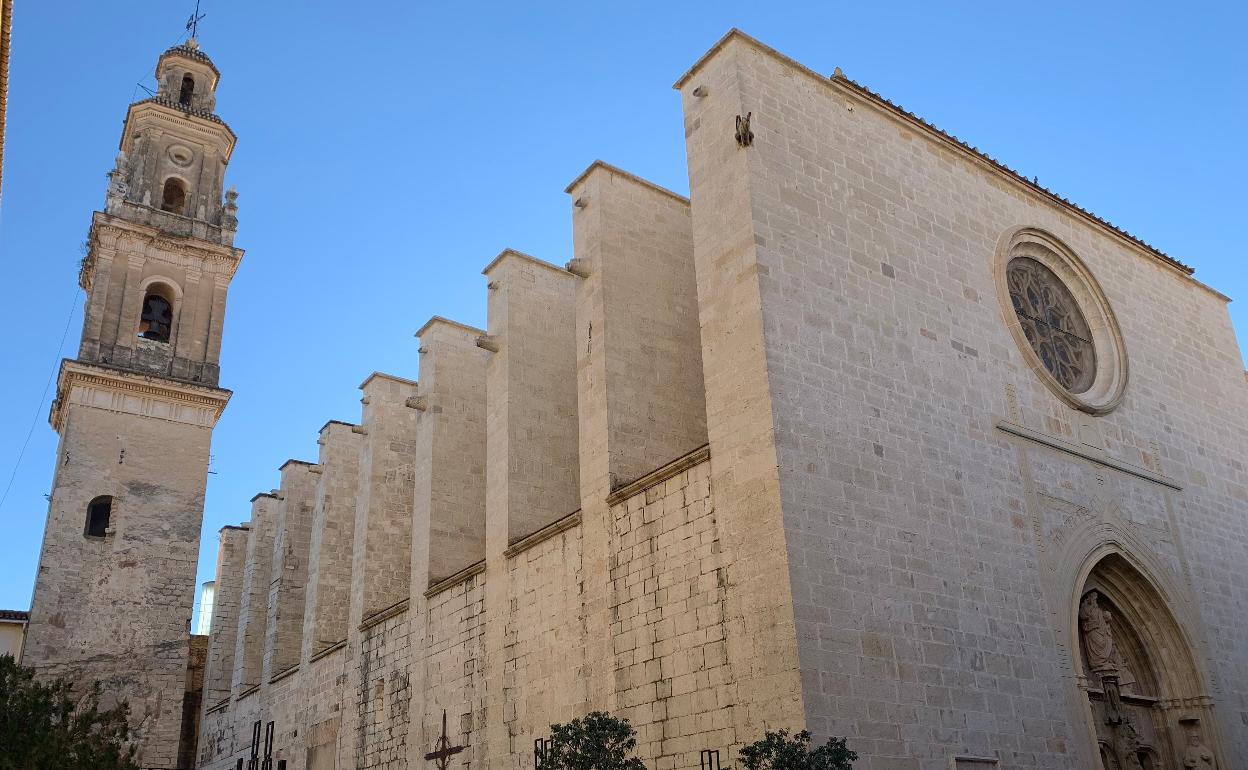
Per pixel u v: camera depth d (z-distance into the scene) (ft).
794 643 56.18
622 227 87.45
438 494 104.01
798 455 61.67
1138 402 90.12
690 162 74.49
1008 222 88.17
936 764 58.75
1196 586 84.84
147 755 118.01
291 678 126.21
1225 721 79.77
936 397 71.87
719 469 64.80
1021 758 63.41
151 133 152.05
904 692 59.36
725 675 60.64
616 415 79.36
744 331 65.46
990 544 69.51
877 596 61.00
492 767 81.82
